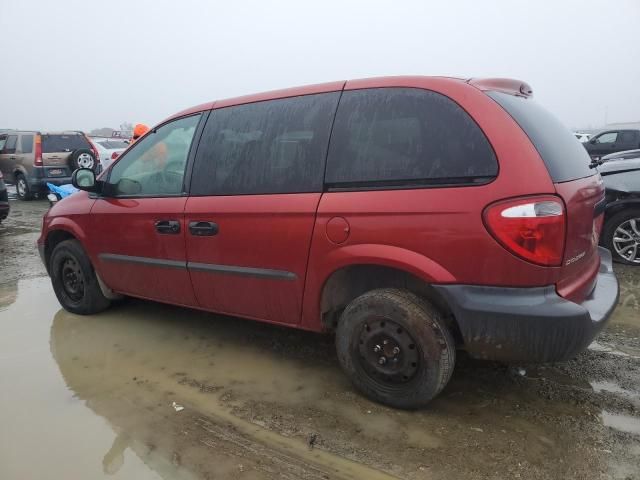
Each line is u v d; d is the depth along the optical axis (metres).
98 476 2.32
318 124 2.85
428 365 2.53
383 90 2.71
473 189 2.30
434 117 2.50
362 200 2.58
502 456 2.33
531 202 2.18
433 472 2.24
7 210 8.56
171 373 3.28
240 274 3.10
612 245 5.29
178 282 3.49
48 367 3.41
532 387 2.93
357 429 2.59
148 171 3.63
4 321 4.30
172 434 2.61
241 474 2.29
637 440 2.41
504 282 2.26
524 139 2.29
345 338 2.80
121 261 3.82
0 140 13.54
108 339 3.86
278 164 2.96
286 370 3.27
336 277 2.77
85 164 12.80
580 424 2.55
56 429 2.69
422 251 2.41
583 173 2.62
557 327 2.21
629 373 3.05
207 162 3.28
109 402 2.94
